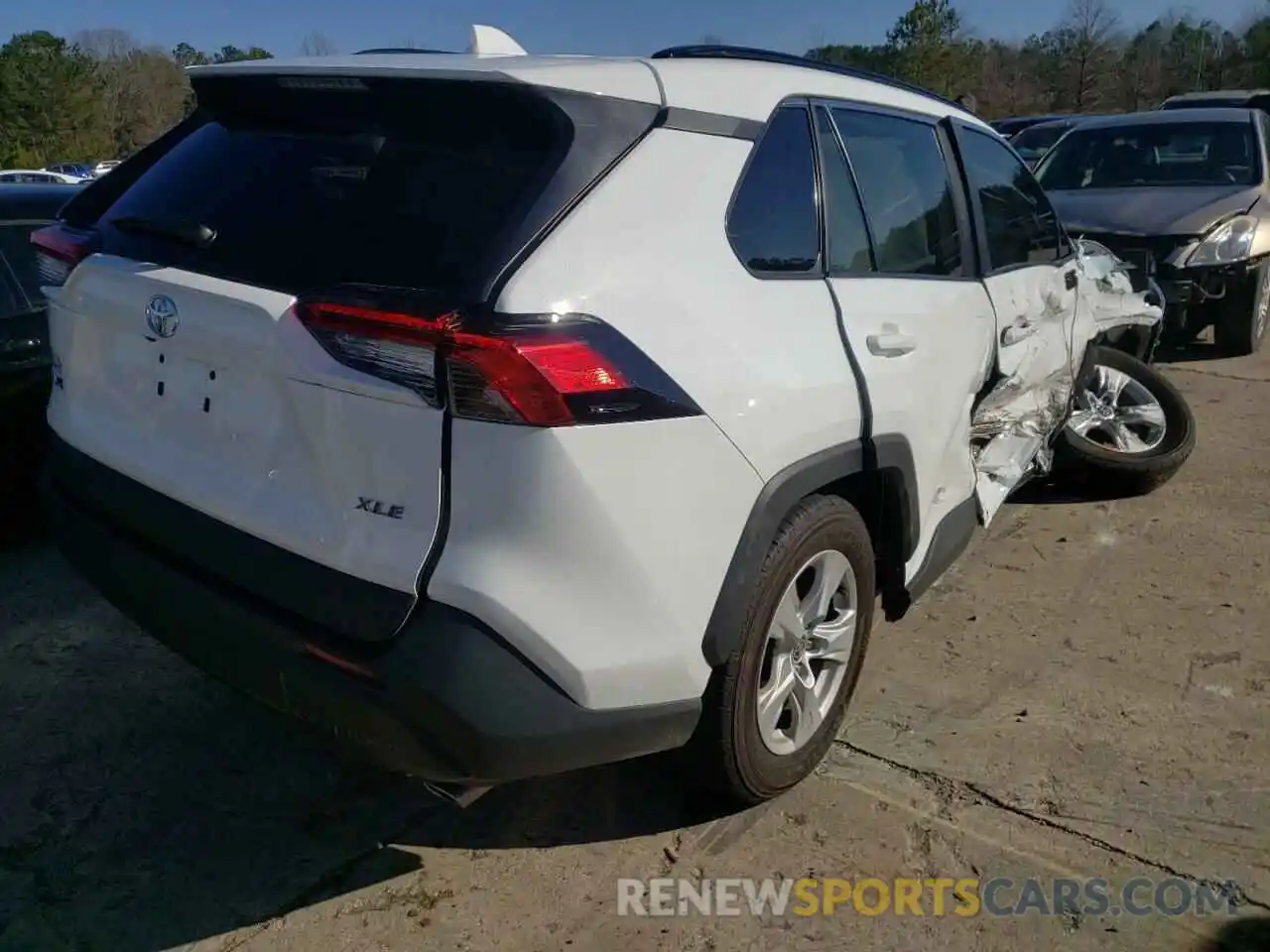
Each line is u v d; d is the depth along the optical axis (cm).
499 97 230
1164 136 886
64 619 389
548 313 209
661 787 301
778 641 275
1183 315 790
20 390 415
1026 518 504
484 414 206
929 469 327
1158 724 333
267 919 253
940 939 249
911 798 296
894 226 321
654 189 235
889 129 331
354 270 223
